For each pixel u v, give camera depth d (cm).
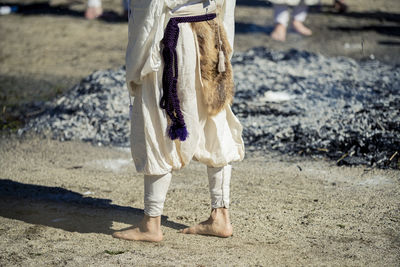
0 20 1407
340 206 434
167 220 414
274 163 546
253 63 823
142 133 353
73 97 733
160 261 343
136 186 495
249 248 362
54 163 558
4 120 700
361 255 349
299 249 360
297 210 429
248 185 488
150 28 330
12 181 506
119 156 579
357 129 591
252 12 1439
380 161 529
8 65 995
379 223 399
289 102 687
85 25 1338
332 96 704
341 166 530
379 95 703
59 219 421
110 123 657
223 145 362
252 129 619
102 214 431
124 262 342
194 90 346
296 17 1171
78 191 482
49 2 1623
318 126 609
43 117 696
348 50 1037
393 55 994
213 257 348
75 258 349
